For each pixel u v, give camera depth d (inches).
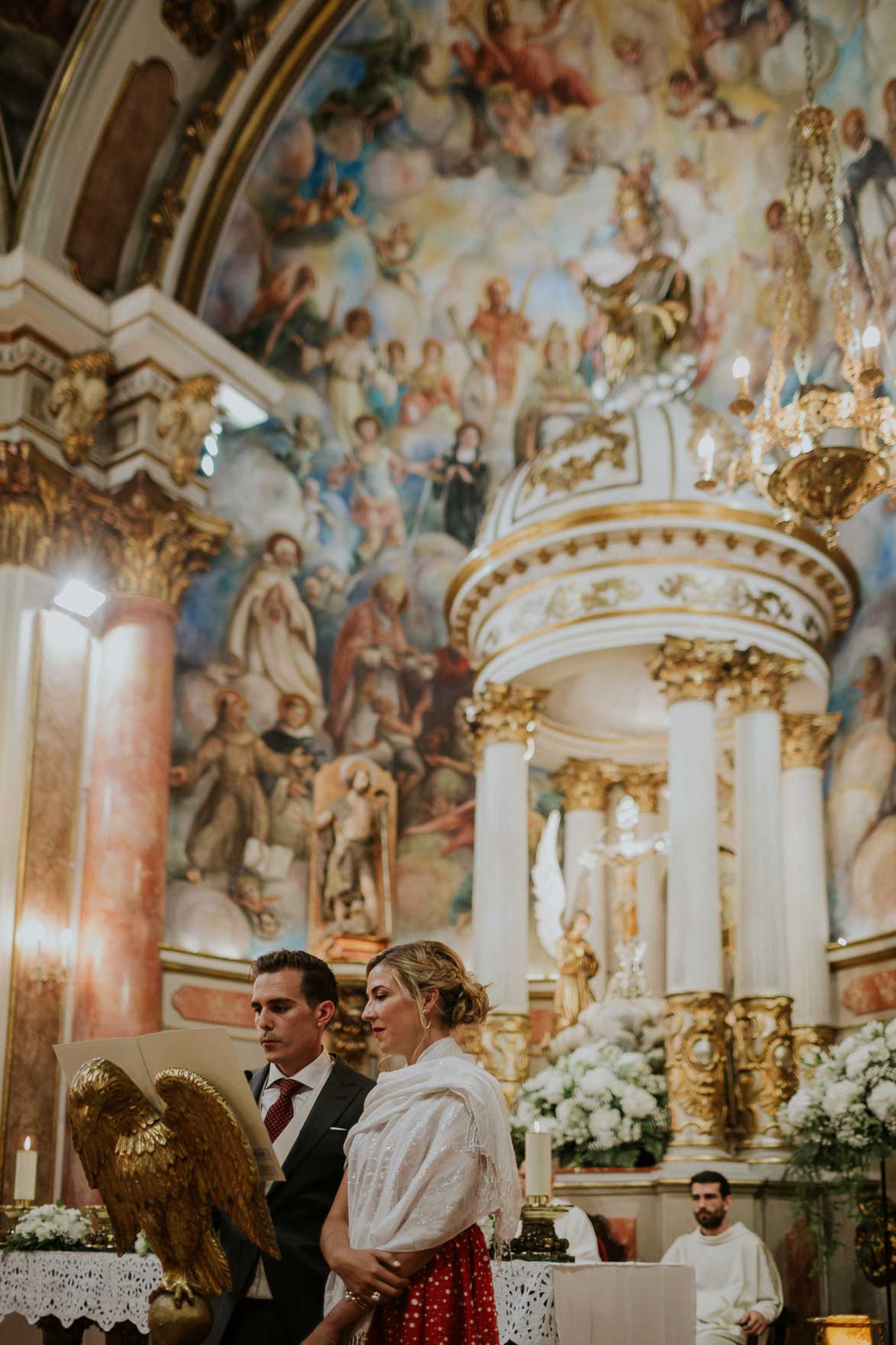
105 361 483.8
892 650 495.5
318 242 595.5
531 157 605.0
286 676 572.1
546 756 548.4
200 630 549.3
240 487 573.6
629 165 594.2
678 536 448.1
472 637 505.7
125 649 478.9
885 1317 388.5
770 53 551.8
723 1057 414.9
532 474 484.7
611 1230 391.5
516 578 472.4
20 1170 291.0
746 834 435.5
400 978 136.7
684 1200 383.9
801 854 491.8
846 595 479.5
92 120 500.1
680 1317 211.6
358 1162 128.3
